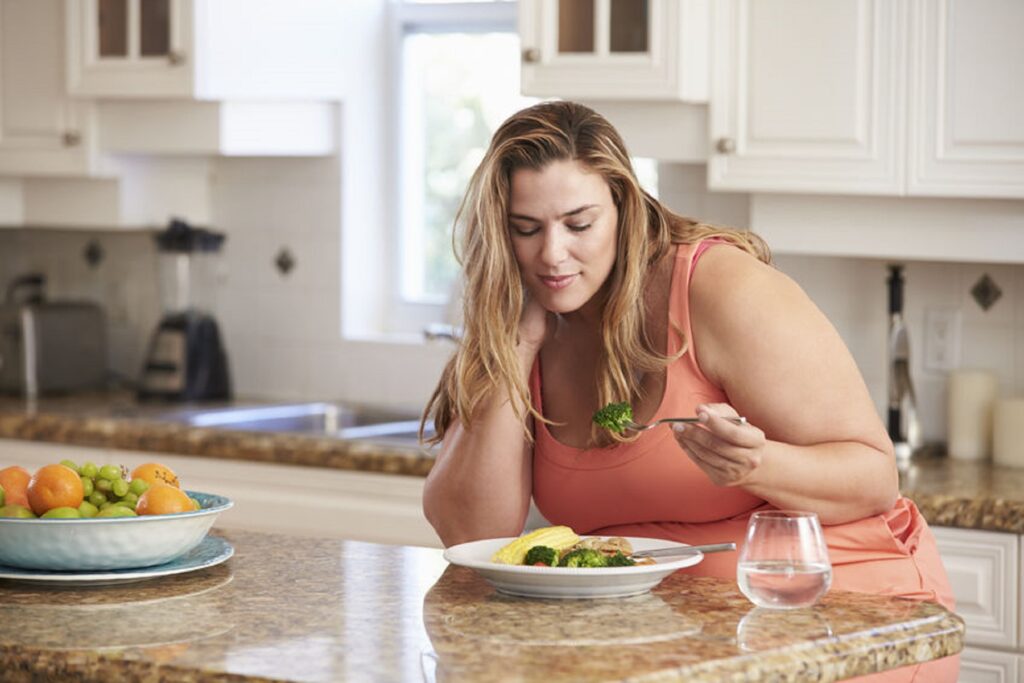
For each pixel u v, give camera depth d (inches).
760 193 138.9
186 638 66.7
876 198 134.3
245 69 168.6
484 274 82.8
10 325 185.5
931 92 128.5
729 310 81.4
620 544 76.3
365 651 63.9
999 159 126.6
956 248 131.9
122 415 166.2
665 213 86.0
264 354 186.5
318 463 147.7
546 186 78.9
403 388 177.6
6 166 180.5
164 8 167.0
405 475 143.7
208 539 87.7
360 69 181.0
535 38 141.7
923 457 141.5
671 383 83.1
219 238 183.9
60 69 175.9
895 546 83.8
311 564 83.2
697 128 139.9
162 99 172.1
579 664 61.1
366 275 183.6
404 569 81.7
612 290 82.6
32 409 171.0
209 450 153.9
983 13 126.0
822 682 63.8
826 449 79.7
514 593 74.2
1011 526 117.2
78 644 65.7
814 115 133.0
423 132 183.8
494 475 85.6
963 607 119.9
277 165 184.4
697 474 83.3
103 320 193.8
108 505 81.0
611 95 138.7
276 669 61.4
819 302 149.3
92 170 176.1
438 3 179.5
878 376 147.3
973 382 139.5
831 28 131.7
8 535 76.2
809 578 67.6
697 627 67.2
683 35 135.6
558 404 87.5
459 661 61.9
